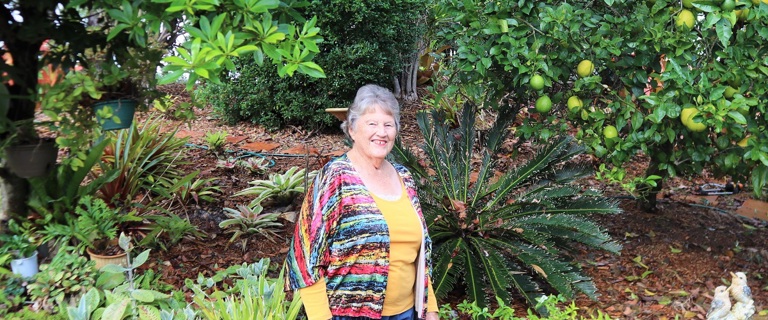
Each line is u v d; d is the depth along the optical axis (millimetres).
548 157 4027
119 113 3326
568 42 3715
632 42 3611
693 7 3441
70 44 3234
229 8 2328
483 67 3789
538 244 3809
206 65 2090
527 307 3916
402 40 7648
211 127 7836
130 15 2354
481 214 4059
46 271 3387
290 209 5289
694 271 4324
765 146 3549
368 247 2271
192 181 5793
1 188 3689
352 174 2318
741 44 3488
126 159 4750
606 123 4090
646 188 5051
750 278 4230
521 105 4914
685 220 5168
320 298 2303
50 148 3576
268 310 3164
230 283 3961
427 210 3998
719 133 3945
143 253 3541
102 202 3777
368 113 2334
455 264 3791
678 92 3475
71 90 3090
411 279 2457
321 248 2275
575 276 3725
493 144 4375
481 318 3555
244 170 6270
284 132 7691
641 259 4500
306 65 2393
